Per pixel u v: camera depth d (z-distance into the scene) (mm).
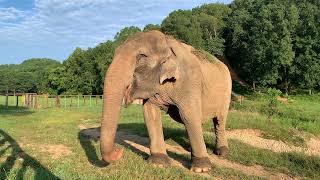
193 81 8383
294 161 10039
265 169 9195
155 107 8688
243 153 10602
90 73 71938
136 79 7539
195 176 7664
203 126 15031
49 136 12367
